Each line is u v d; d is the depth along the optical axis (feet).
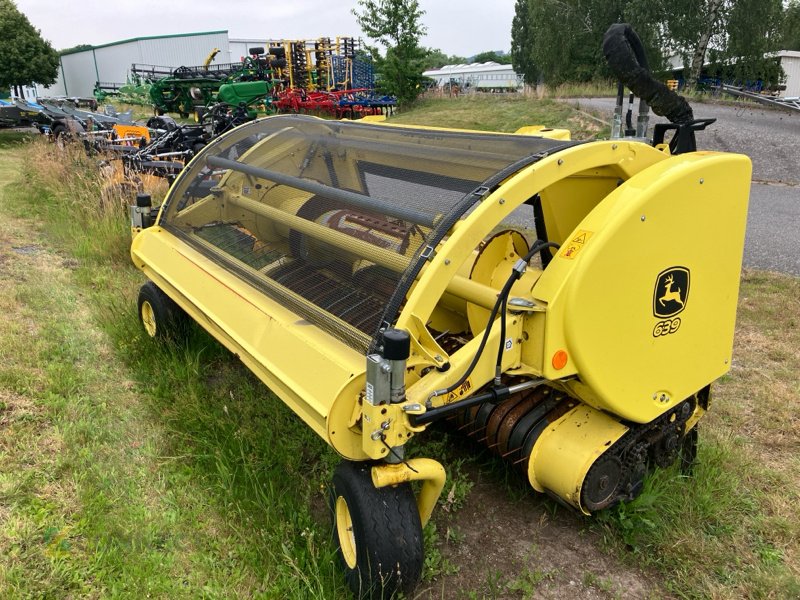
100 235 22.67
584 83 75.82
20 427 11.57
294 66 70.69
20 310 16.94
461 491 10.06
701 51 69.97
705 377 10.00
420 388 7.45
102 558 8.66
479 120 56.08
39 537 9.00
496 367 8.07
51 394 12.61
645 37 70.23
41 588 8.16
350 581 8.08
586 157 8.41
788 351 15.56
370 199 9.45
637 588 8.80
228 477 10.18
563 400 9.73
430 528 9.12
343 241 9.59
